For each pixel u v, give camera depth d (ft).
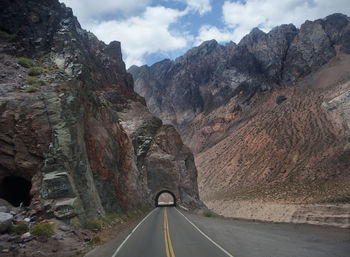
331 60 576.61
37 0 92.84
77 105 65.21
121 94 210.79
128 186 115.44
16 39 78.59
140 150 198.59
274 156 359.87
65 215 47.29
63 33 88.33
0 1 83.05
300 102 452.35
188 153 241.14
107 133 86.63
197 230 66.85
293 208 170.60
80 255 37.65
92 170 73.26
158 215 120.16
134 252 40.29
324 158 287.28
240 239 53.72
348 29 620.90
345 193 180.14
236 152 443.73
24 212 44.86
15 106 52.49
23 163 50.16
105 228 60.18
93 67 191.31
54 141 53.31
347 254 42.01
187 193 216.74
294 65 633.20
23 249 34.99
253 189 306.76
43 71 68.95
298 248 46.06
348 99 349.00
